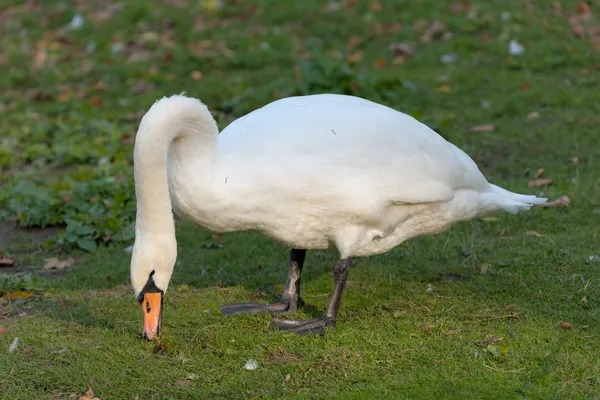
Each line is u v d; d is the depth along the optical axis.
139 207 7.92
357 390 7.39
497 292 9.45
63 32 23.19
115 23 23.44
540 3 22.30
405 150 8.48
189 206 8.16
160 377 7.82
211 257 11.02
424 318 8.83
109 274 10.63
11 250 11.68
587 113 15.48
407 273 10.16
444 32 21.12
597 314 8.72
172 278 10.42
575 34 20.08
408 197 8.47
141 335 8.73
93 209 12.41
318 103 8.70
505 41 20.02
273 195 8.12
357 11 23.05
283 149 8.12
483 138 14.55
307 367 7.89
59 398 7.59
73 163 14.88
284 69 19.34
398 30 21.55
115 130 15.49
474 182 9.04
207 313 9.27
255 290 10.00
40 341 8.59
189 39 21.84
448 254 10.63
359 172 8.23
